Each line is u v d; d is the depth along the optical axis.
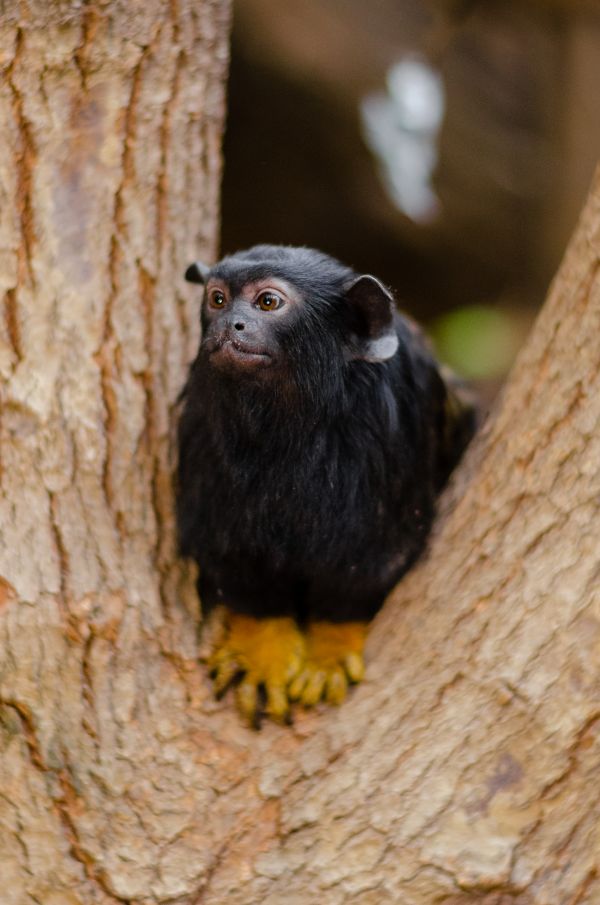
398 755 6.93
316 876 6.70
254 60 18.28
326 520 7.83
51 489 7.36
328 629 7.95
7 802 6.70
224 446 7.80
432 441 8.52
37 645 6.95
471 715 6.81
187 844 6.84
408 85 19.52
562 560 6.75
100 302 7.95
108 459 7.70
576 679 6.55
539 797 6.57
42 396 7.50
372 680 7.40
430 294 20.20
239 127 18.89
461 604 7.14
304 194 19.45
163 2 8.32
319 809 6.89
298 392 7.60
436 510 7.95
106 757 6.89
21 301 7.63
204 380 7.71
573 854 6.55
